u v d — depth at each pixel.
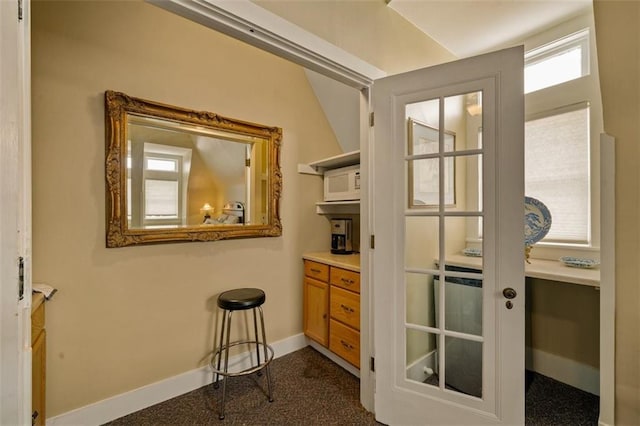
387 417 1.68
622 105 1.39
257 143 2.39
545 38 2.13
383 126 1.68
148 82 1.87
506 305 1.41
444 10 1.91
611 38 1.40
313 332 2.53
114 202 1.72
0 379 0.60
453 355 1.58
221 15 1.14
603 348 1.48
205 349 2.11
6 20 0.62
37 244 1.52
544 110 2.16
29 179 0.72
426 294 1.68
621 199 1.41
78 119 1.63
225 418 1.75
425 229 1.64
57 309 1.57
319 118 2.86
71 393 1.61
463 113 1.53
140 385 1.83
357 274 2.09
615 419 1.45
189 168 2.04
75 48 1.63
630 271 1.40
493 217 1.44
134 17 1.83
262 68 2.44
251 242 2.36
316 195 2.82
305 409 1.82
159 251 1.92
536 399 1.87
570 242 2.06
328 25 1.51
